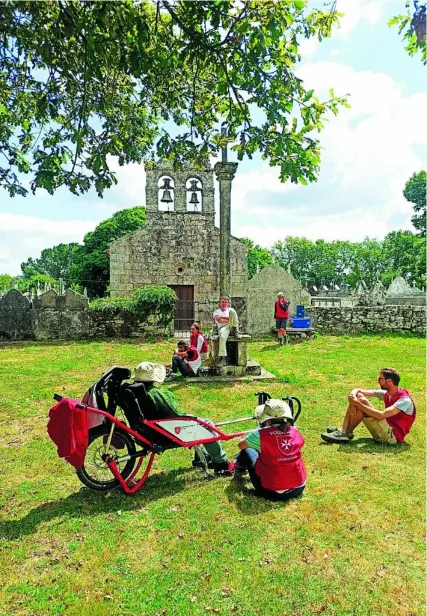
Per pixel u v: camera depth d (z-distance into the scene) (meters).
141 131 6.28
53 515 3.78
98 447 4.37
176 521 3.66
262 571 3.00
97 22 3.88
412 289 29.53
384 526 3.54
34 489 4.30
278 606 2.69
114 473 4.08
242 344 9.32
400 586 2.85
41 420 6.51
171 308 17.42
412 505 3.86
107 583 2.91
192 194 23.03
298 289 18.80
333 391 8.10
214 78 5.68
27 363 11.47
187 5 4.20
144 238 22.88
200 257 23.19
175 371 9.20
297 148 4.53
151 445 4.25
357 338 16.31
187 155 5.62
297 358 12.02
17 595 2.81
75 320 16.66
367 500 3.96
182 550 3.25
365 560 3.11
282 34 4.06
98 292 38.38
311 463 4.77
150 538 3.42
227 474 4.59
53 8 4.22
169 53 4.88
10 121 6.14
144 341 16.11
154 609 2.68
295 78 4.44
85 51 4.13
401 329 17.64
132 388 4.25
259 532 3.47
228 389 8.22
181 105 5.91
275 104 4.48
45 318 16.42
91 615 2.64
